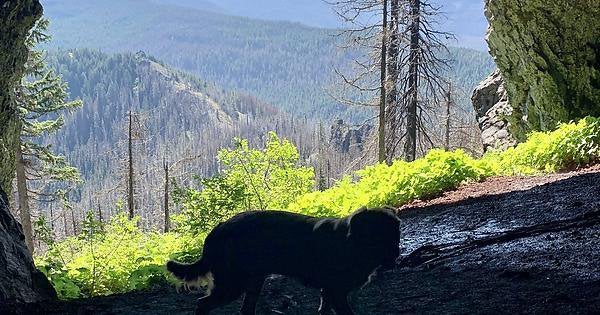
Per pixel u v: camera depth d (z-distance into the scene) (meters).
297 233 5.05
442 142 30.17
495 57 24.34
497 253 7.93
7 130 16.86
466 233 9.98
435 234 10.34
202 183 19.09
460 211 11.90
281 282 7.87
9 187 17.72
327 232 4.96
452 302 6.13
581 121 16.41
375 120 27.94
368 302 6.43
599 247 7.31
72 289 9.41
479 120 28.58
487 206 11.76
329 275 4.95
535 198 11.50
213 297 5.20
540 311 5.49
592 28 19.45
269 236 5.08
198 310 5.22
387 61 26.11
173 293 8.09
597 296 5.66
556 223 9.21
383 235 4.80
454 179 15.12
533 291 6.12
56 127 35.03
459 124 36.38
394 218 4.86
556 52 20.48
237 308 6.72
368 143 28.64
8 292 7.68
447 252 8.61
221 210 18.69
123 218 13.24
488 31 25.36
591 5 19.27
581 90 20.14
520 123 24.03
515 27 21.73
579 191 11.28
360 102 26.91
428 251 8.97
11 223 8.75
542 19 20.50
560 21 20.08
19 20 16.02
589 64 19.80
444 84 27.09
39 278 8.49
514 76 23.45
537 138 17.19
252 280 5.16
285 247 5.04
